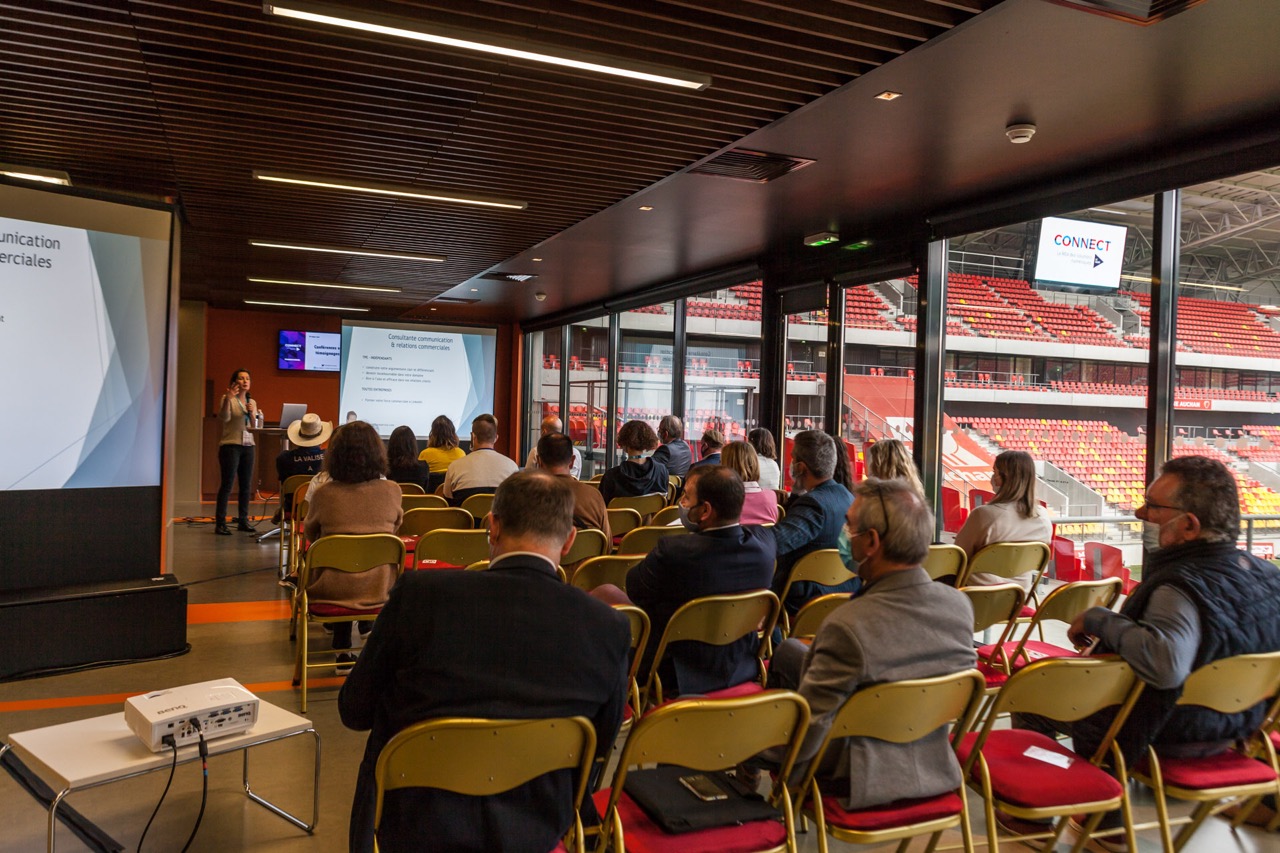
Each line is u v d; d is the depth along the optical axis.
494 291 11.35
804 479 3.83
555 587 1.77
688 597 2.84
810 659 2.05
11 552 4.36
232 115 4.73
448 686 1.67
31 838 2.65
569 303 12.52
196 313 12.90
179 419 12.77
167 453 5.00
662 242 7.70
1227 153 4.28
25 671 4.27
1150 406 4.68
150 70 4.11
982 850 2.71
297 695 4.07
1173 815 3.00
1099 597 3.24
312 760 3.33
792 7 3.19
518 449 15.45
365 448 4.11
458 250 8.38
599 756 1.89
